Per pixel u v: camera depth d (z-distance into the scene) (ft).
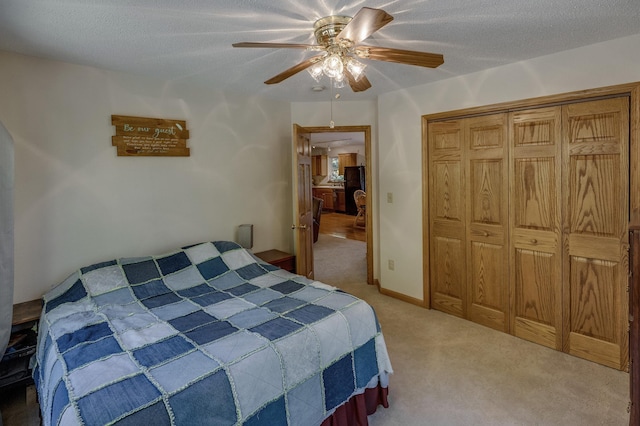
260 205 12.83
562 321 9.05
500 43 7.77
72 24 6.34
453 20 6.49
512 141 9.66
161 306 7.56
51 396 4.83
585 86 8.16
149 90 9.90
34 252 8.30
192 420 4.56
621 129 7.89
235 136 11.96
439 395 7.45
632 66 7.54
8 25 6.35
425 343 9.68
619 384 7.68
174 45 7.45
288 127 13.64
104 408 4.32
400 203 12.49
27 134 8.10
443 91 10.83
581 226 8.62
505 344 9.56
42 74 8.22
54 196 8.53
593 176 8.36
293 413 5.55
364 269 16.94
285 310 7.03
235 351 5.50
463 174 10.82
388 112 12.53
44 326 6.84
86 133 8.91
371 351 6.92
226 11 5.90
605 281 8.34
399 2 5.71
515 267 9.87
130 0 5.47
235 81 10.40
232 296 8.09
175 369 5.08
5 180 6.21
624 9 6.18
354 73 6.63
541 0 5.80
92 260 9.16
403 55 5.97
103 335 6.20
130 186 9.71
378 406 7.14
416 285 12.28
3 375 7.11
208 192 11.35
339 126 13.78
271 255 12.37
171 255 9.68
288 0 5.55
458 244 11.15
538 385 7.72
